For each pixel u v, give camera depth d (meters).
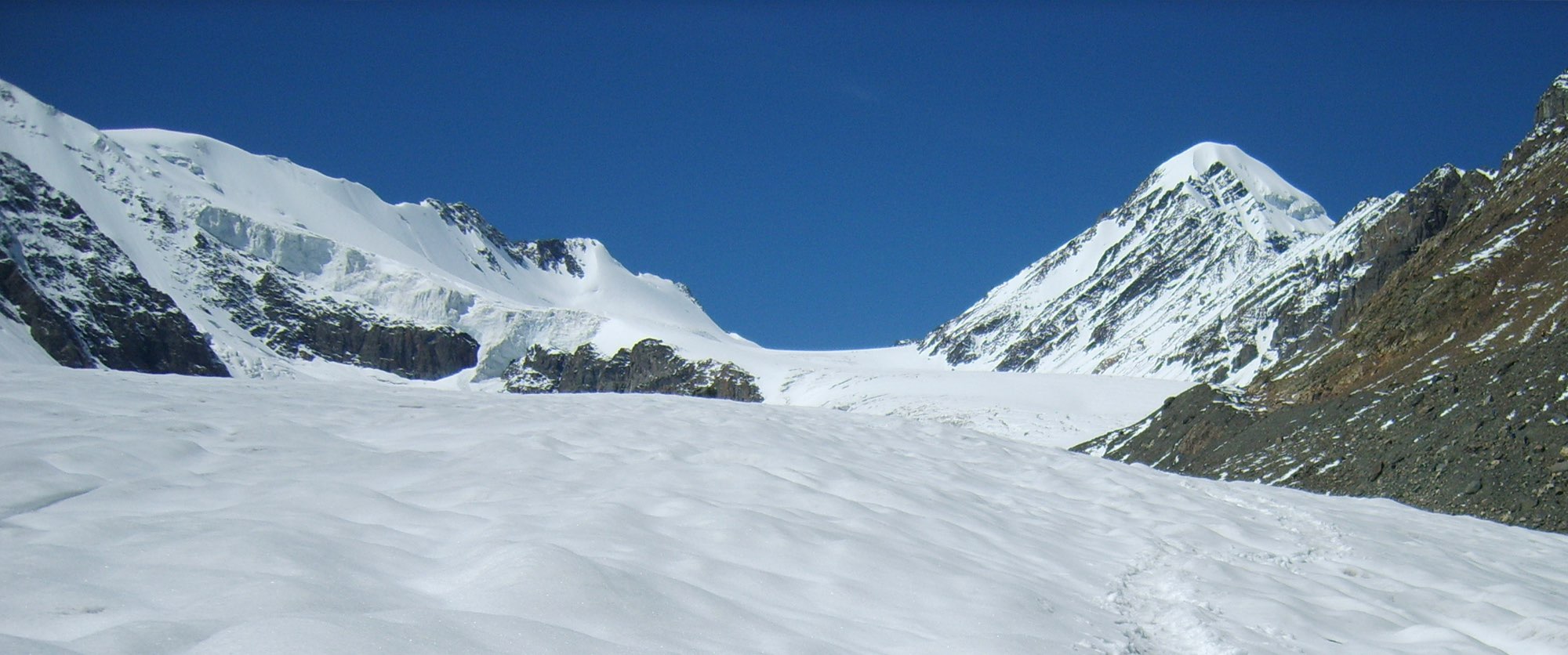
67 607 6.62
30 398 15.82
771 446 17.39
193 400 17.38
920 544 11.27
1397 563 14.04
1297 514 16.98
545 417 18.78
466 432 16.20
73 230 163.75
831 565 9.85
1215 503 17.42
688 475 13.63
